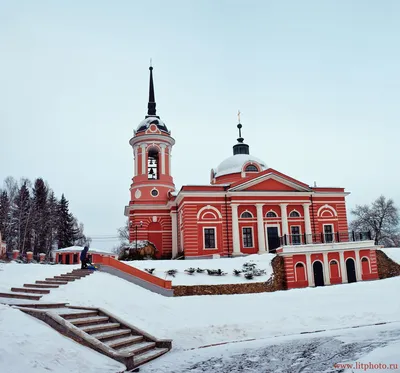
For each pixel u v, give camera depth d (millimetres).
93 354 11523
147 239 46688
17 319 11977
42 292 19594
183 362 12484
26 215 68875
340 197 45062
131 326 15125
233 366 11555
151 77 54188
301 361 11500
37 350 10281
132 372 11242
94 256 27594
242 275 31078
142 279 26031
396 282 27109
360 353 11547
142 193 47406
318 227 43719
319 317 21297
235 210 40750
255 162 47406
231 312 21672
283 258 33625
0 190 77000
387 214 69375
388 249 39875
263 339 16688
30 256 42062
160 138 48281
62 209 79125
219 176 49281
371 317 21266
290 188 43125
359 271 35531
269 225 41906
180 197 41938
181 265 32250
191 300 23172
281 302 23578
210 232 40375
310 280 33531
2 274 23547
